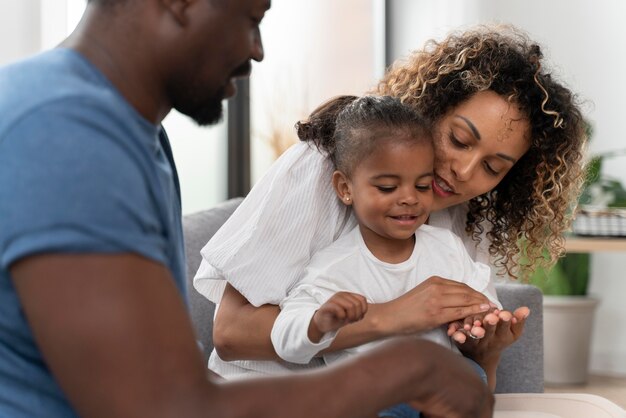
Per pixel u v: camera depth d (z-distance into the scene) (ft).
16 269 2.18
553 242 5.62
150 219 2.32
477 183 5.04
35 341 2.39
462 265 4.86
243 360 4.79
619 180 13.94
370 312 4.48
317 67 13.32
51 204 2.15
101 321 2.12
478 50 5.05
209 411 2.19
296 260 4.68
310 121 5.05
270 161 12.50
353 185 4.69
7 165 2.20
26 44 7.29
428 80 5.10
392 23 14.97
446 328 4.68
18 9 7.20
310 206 4.73
